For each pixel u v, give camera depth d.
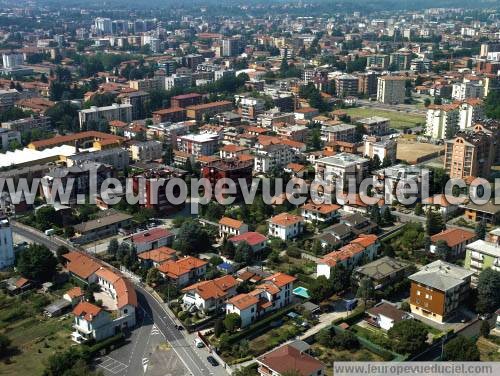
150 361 175.00
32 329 192.25
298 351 168.75
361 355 177.12
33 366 172.75
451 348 169.12
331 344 181.12
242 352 176.88
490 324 192.25
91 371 168.88
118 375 168.38
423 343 177.00
